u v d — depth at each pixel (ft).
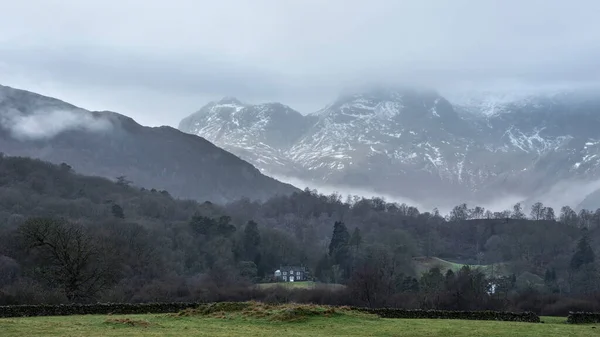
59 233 322.96
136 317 204.64
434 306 415.23
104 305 227.20
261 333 164.86
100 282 350.02
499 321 225.35
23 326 172.45
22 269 398.21
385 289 456.45
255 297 458.50
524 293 487.20
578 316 234.79
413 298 437.99
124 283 425.69
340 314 203.10
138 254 512.22
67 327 172.45
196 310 210.59
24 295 303.68
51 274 325.42
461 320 222.48
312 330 175.01
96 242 380.17
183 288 462.60
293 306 207.10
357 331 174.09
